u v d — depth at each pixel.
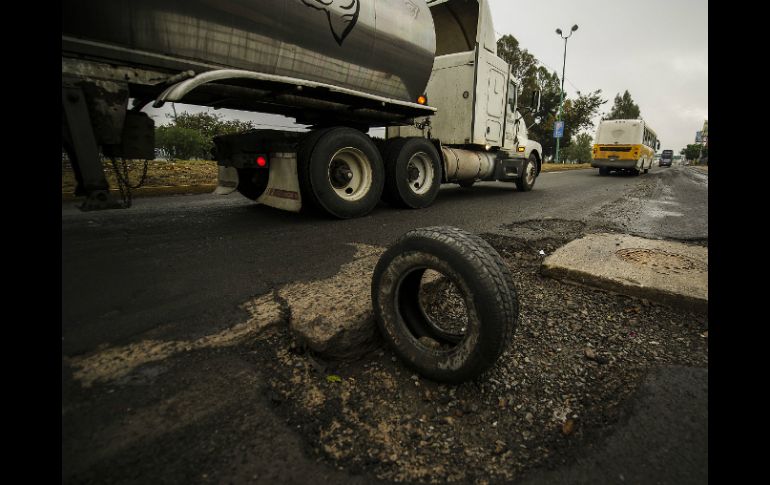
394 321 1.65
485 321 1.35
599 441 1.25
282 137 4.62
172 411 1.31
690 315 2.16
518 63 29.03
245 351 1.70
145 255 3.01
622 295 2.42
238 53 3.35
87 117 2.55
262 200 4.73
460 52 6.71
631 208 6.16
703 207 6.34
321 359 1.70
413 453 1.21
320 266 2.76
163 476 1.07
